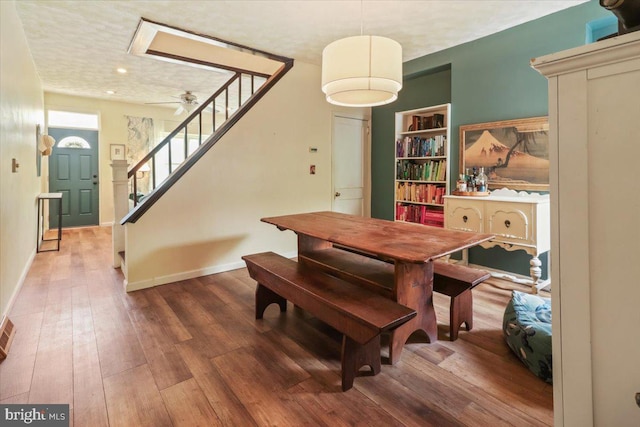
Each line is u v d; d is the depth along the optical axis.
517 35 3.39
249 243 4.10
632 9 0.76
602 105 0.77
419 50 4.04
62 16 3.24
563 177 0.84
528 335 1.92
